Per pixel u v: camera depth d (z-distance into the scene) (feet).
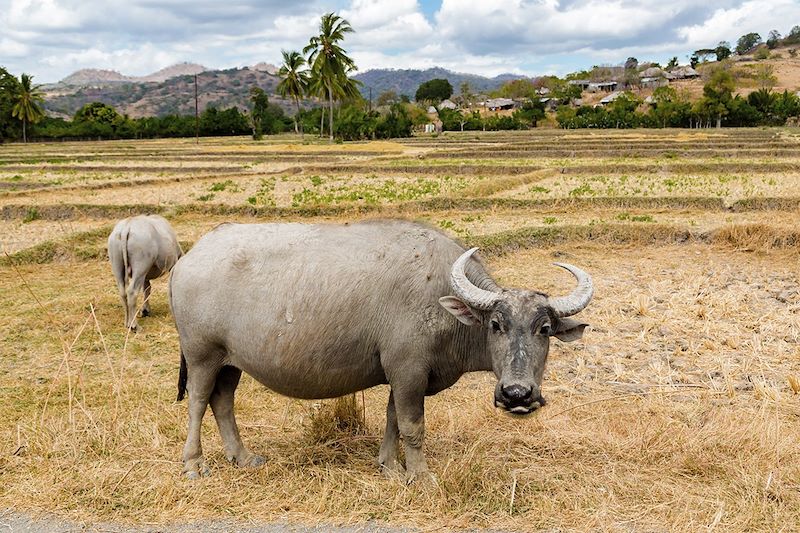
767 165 79.77
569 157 111.55
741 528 13.80
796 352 24.73
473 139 181.88
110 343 27.58
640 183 69.51
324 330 15.08
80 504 15.11
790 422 19.04
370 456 17.67
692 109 228.43
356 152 129.49
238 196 66.80
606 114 242.78
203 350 16.03
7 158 134.82
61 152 161.58
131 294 29.30
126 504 15.12
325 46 200.03
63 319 30.48
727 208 54.34
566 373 23.66
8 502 15.16
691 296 32.65
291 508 14.94
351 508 14.89
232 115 267.39
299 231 16.15
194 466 16.48
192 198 65.77
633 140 145.89
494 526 14.19
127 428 18.92
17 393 22.11
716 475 16.01
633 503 14.90
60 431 18.52
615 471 16.31
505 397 13.15
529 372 13.37
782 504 14.60
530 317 13.71
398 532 14.06
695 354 25.21
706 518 14.19
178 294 15.94
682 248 44.24
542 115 275.18
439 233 16.19
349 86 212.02
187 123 265.13
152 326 30.09
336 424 18.76
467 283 14.32
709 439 17.42
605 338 27.25
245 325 15.40
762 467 16.20
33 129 249.55
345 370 15.57
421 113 281.33
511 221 52.16
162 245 30.55
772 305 31.12
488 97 422.00
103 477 15.99
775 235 43.37
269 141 207.72
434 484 15.42
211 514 14.76
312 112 270.67
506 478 15.93
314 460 17.39
